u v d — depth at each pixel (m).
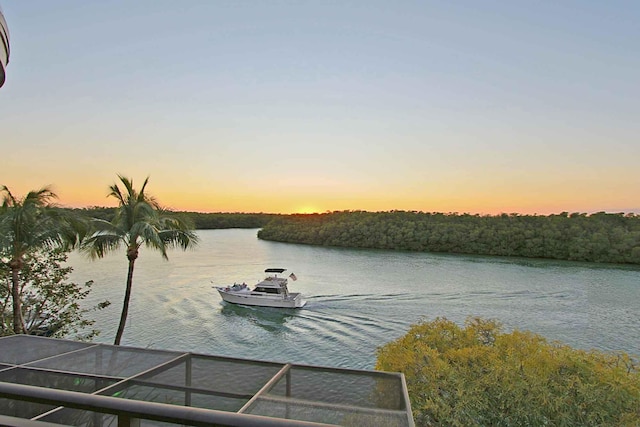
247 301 28.25
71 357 3.63
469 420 7.20
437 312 27.69
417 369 7.98
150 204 14.20
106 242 13.20
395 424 2.46
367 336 22.50
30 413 2.62
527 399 7.21
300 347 20.66
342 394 2.88
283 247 74.25
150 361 3.55
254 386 3.06
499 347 8.44
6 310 12.82
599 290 34.56
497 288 35.12
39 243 11.45
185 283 36.00
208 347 20.47
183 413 1.17
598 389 7.07
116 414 1.22
